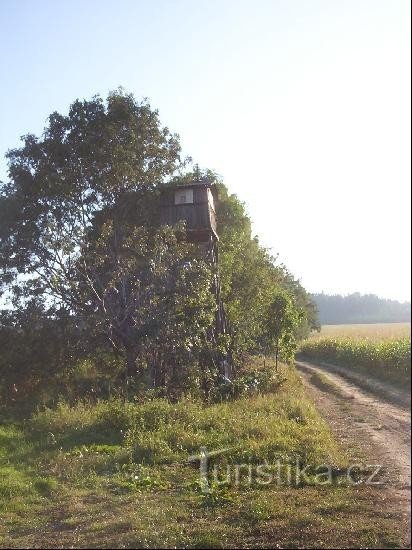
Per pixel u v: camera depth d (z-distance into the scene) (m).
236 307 27.98
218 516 7.04
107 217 23.25
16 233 22.28
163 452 10.49
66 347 21.38
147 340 19.58
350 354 31.52
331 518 6.61
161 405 13.64
